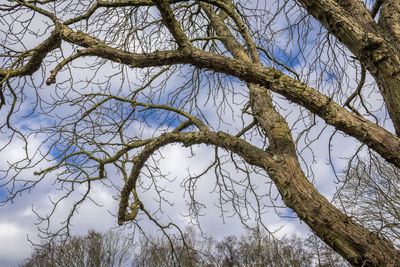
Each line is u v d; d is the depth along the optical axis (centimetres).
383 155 246
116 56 329
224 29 543
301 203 291
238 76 287
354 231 262
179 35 289
